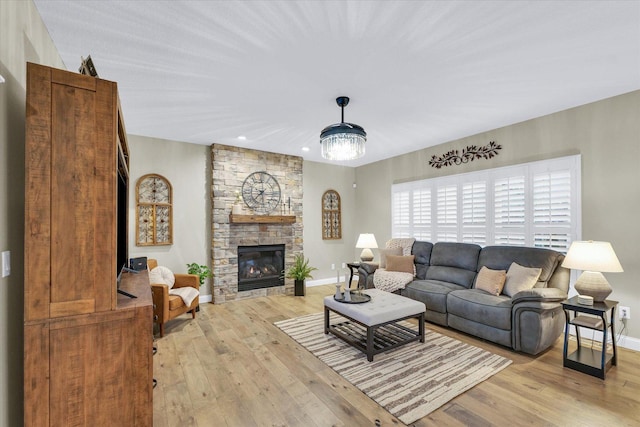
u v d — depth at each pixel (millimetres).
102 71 2396
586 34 1965
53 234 1337
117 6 1676
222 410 1985
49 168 1337
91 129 1413
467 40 2027
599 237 3047
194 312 3857
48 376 1310
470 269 3832
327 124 3732
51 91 1345
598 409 1969
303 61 2277
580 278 2635
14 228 1422
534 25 1872
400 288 3945
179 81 2574
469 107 3236
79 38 1967
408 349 2914
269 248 5145
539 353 2822
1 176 1303
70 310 1355
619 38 2012
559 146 3361
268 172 5141
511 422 1847
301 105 3127
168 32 1917
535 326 2662
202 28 1883
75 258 1370
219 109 3221
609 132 2998
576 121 3230
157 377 2395
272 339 3172
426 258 4398
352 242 6480
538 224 3496
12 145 1397
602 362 2344
